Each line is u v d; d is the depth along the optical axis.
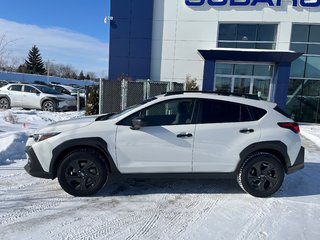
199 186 5.04
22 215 3.73
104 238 3.23
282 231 3.50
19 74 49.69
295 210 4.13
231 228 3.54
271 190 4.55
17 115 12.21
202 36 15.59
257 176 4.54
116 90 12.60
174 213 3.94
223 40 15.51
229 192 4.79
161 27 15.82
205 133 4.42
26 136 7.40
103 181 4.41
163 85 12.48
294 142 4.57
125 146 4.35
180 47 15.78
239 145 4.45
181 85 12.72
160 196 4.54
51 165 4.31
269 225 3.64
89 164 4.37
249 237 3.33
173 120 4.48
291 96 15.33
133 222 3.64
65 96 15.89
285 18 14.76
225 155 4.46
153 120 4.48
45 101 14.98
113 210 3.98
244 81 15.34
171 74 15.98
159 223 3.63
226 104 4.56
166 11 15.70
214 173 4.52
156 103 4.49
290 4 14.68
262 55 13.45
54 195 4.45
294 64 15.12
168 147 4.40
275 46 15.11
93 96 13.43
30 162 4.38
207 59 14.32
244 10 15.06
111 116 4.95
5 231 3.30
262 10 14.90
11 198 4.29
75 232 3.34
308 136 10.84
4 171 5.52
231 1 15.08
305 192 4.90
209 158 4.45
